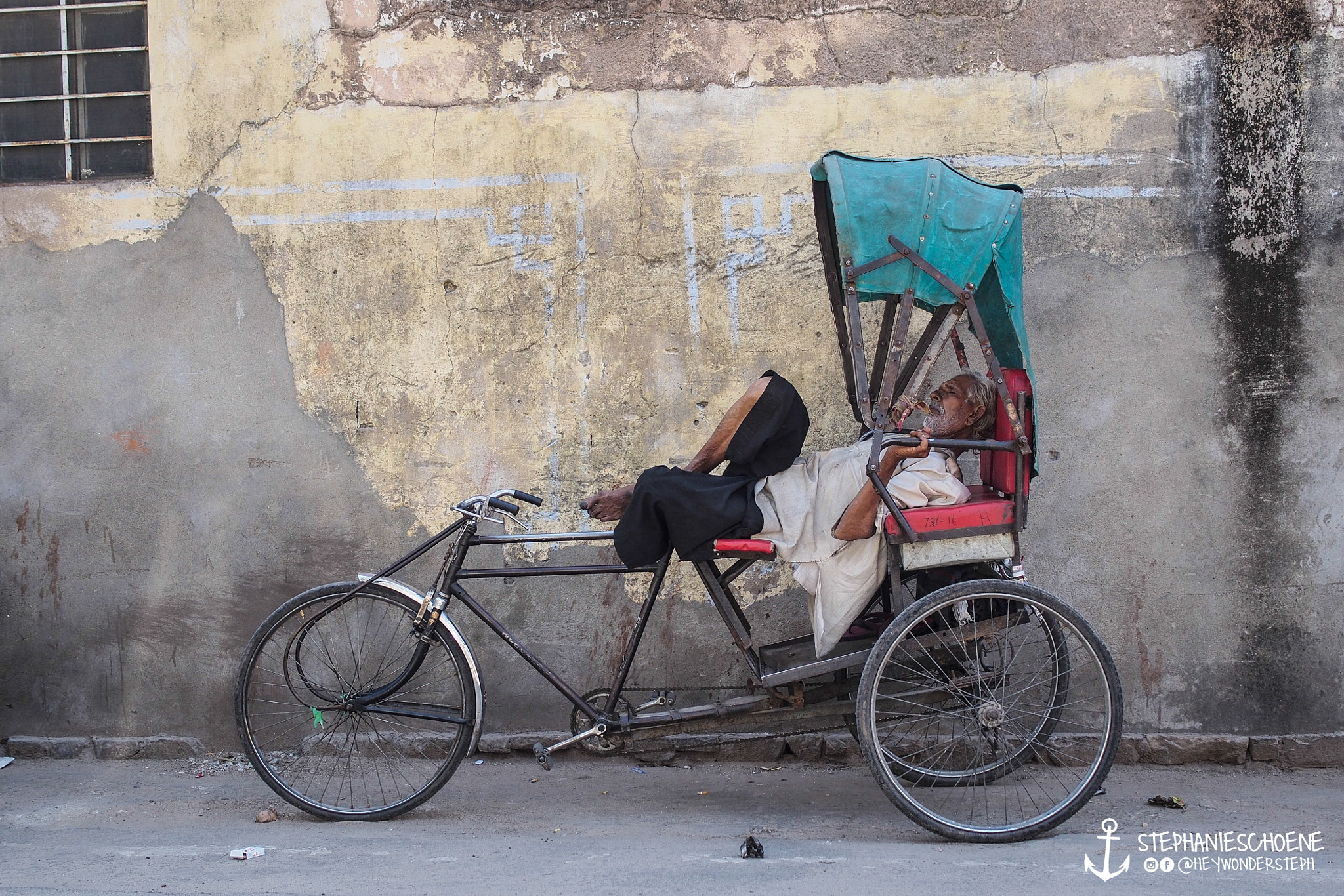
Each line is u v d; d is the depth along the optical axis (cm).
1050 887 256
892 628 289
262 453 389
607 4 378
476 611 329
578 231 381
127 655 392
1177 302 371
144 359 391
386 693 326
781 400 312
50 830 314
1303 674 371
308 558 389
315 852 288
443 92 382
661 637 381
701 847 290
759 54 376
